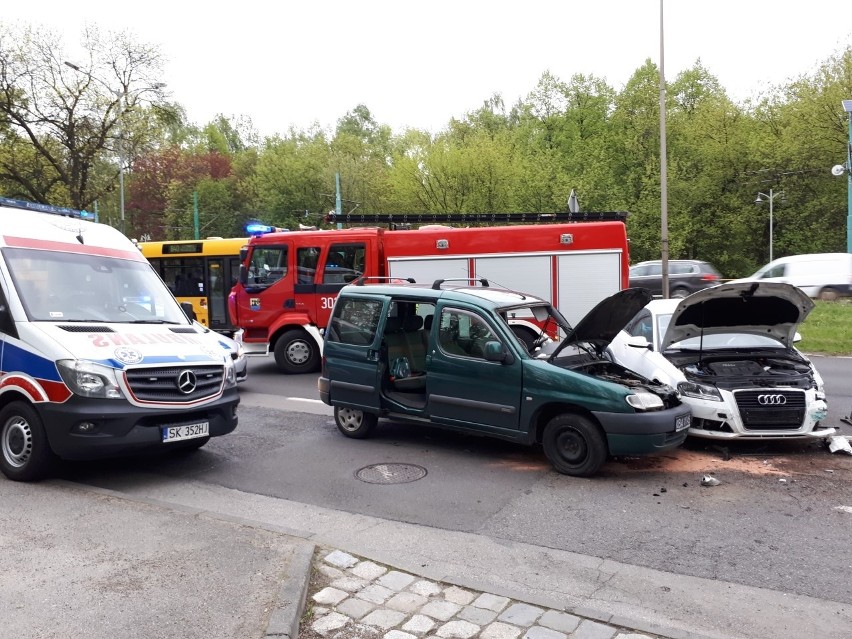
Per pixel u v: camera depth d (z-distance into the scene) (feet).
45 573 13.84
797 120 131.75
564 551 15.61
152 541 15.56
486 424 22.75
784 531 16.74
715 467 22.08
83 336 20.49
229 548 15.08
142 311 23.79
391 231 42.78
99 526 16.60
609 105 152.66
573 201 49.37
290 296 43.32
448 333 23.67
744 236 145.59
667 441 20.63
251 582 13.34
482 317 23.00
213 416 21.80
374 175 185.78
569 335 22.62
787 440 24.17
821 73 131.95
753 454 23.47
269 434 27.58
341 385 26.35
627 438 20.27
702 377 23.71
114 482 21.18
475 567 14.71
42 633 11.47
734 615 12.60
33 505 18.33
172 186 196.75
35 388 19.90
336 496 19.74
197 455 24.39
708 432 22.98
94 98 95.86
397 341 26.35
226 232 208.03
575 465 21.27
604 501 19.04
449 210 145.28
